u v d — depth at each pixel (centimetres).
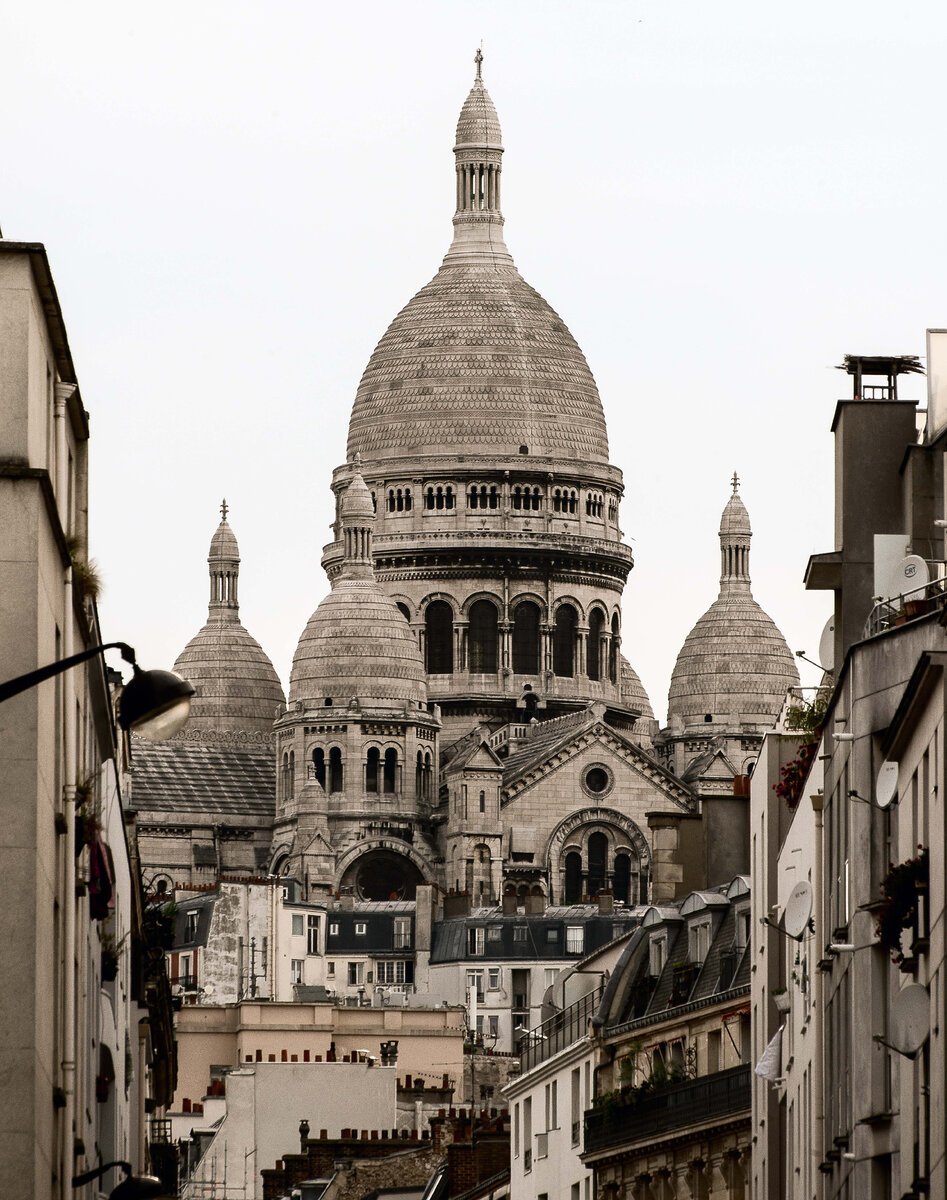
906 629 11200
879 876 11250
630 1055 19012
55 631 9544
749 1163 16875
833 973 12319
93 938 11869
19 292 9106
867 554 13338
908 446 13062
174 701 8412
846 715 11875
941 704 9669
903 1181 10362
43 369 9462
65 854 9944
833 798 12350
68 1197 10031
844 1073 11862
